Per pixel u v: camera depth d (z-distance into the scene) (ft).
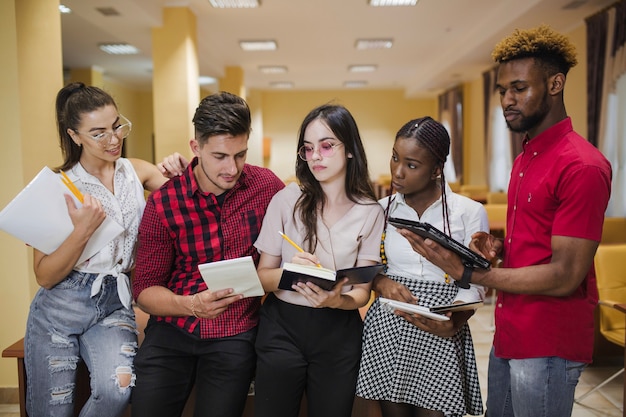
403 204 4.99
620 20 16.47
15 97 8.41
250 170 5.66
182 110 19.39
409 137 4.57
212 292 4.61
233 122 4.77
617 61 16.67
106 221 5.06
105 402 4.99
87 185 5.36
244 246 5.41
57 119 5.29
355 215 5.04
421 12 20.79
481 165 33.09
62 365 5.14
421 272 4.81
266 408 4.89
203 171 5.23
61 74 9.37
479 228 4.86
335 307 4.73
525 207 4.51
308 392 5.02
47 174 4.62
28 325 5.20
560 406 4.47
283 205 5.19
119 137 5.25
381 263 5.13
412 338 4.75
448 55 28.81
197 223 5.30
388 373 4.77
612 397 8.81
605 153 17.42
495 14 20.68
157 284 5.45
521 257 4.58
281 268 5.01
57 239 4.79
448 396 4.62
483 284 4.26
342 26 22.90
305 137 4.98
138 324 6.76
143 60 29.09
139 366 5.14
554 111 4.35
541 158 4.44
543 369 4.44
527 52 4.18
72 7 17.02
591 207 3.99
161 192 5.31
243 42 25.91
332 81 40.52
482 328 12.44
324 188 5.14
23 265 8.77
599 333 9.77
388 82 41.83
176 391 5.17
